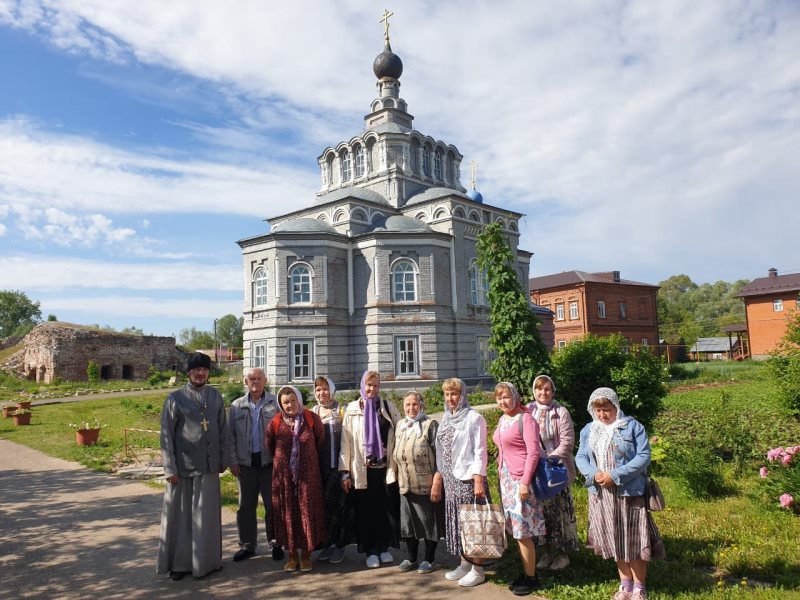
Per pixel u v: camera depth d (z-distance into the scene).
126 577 6.31
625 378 10.61
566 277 55.19
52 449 15.84
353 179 35.44
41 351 49.53
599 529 5.19
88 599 5.76
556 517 5.96
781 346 15.46
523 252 36.00
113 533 7.95
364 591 5.70
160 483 11.03
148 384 45.50
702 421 15.34
